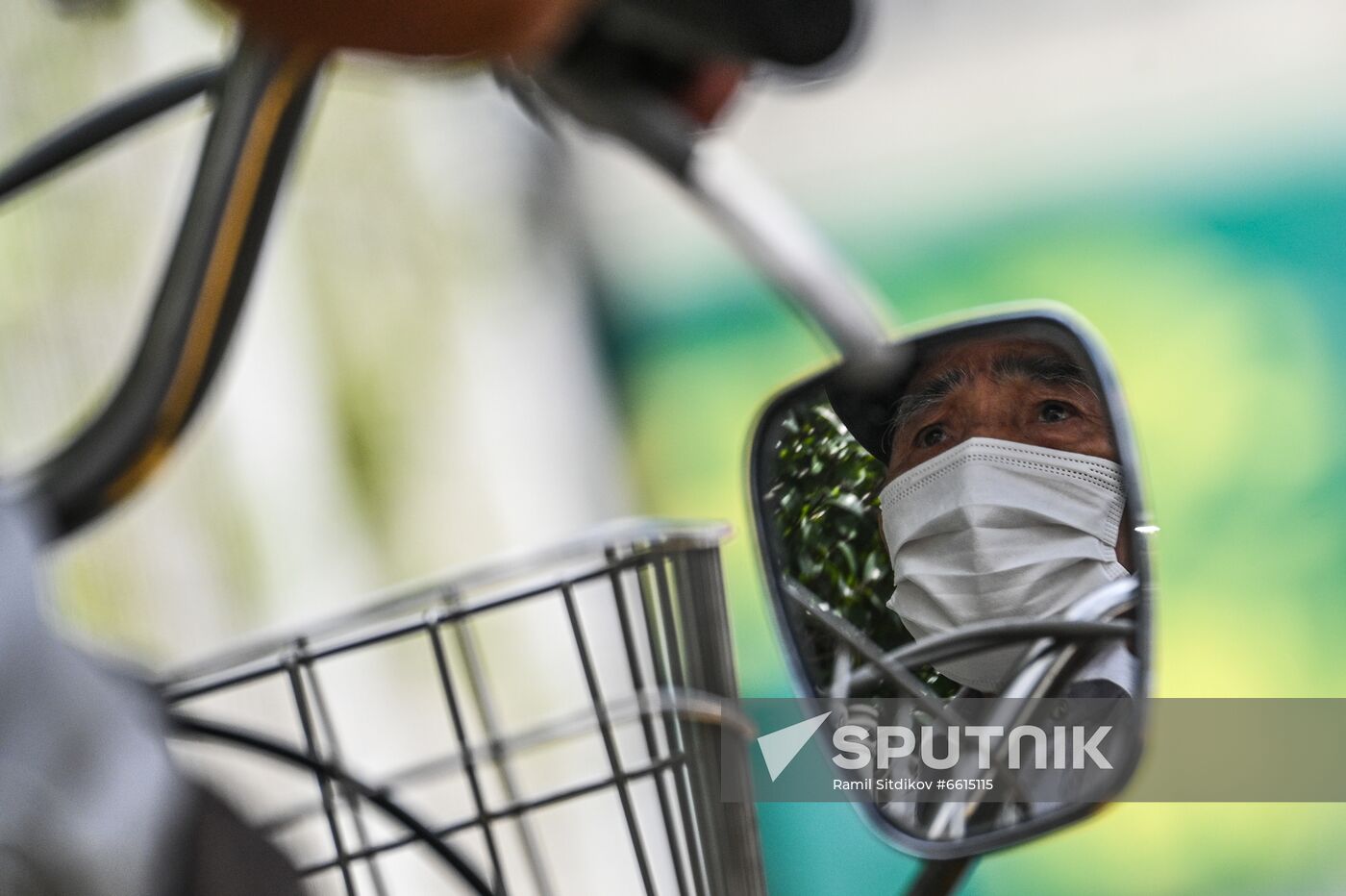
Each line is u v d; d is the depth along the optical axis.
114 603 4.34
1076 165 7.76
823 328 1.58
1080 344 1.62
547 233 8.24
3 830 0.95
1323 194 7.30
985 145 7.93
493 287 7.50
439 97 7.40
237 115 1.45
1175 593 6.63
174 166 4.92
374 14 0.80
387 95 7.02
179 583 4.62
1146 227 7.58
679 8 1.36
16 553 1.05
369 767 4.89
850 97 8.11
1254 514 6.69
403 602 1.79
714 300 8.17
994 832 1.66
